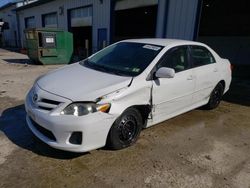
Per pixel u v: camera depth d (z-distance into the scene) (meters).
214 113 5.26
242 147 3.70
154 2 10.78
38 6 22.69
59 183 2.53
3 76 8.48
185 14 9.16
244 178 2.86
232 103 6.27
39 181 2.54
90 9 15.32
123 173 2.77
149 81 3.34
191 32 9.01
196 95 4.51
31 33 11.97
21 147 3.20
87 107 2.69
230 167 3.08
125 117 3.12
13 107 4.85
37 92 3.03
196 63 4.41
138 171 2.83
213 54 5.03
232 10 16.17
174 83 3.76
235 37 16.89
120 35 22.20
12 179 2.55
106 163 2.94
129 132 3.27
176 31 9.66
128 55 3.84
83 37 19.61
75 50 18.89
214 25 18.17
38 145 3.27
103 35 14.39
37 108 2.91
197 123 4.57
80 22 16.80
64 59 13.00
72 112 2.67
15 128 3.80
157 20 10.59
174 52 3.91
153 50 3.78
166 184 2.63
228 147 3.66
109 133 3.00
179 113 4.23
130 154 3.18
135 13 18.39
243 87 8.98
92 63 3.96
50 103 2.83
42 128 2.92
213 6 15.80
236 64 16.39
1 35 33.25
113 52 4.10
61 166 2.82
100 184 2.55
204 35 19.17
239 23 16.42
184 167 2.98
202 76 4.48
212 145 3.68
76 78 3.25
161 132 4.00
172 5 9.68
